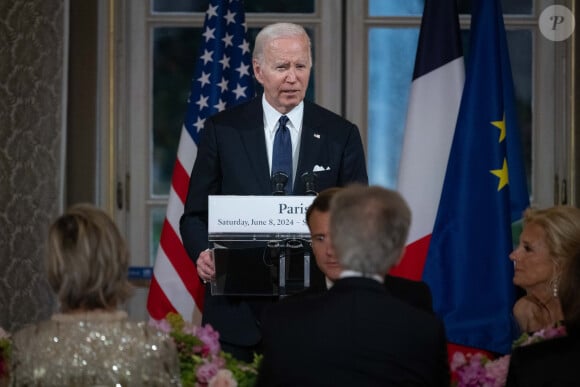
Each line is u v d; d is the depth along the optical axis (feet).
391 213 20.62
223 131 33.50
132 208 48.39
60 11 46.03
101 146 47.34
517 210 42.09
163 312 41.96
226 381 24.30
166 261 42.19
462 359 26.50
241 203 28.89
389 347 20.04
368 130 48.78
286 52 32.96
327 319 20.34
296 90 33.06
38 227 45.83
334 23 48.52
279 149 33.17
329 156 33.24
